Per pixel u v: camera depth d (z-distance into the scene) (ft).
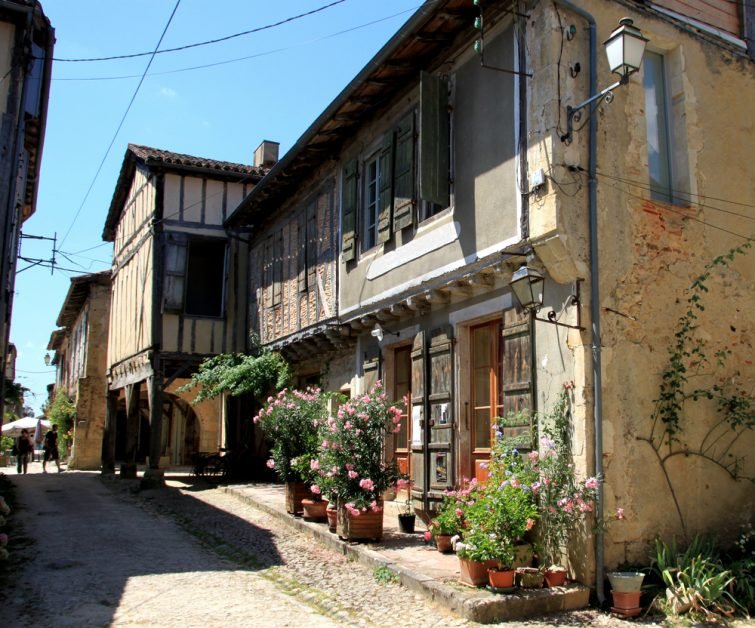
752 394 22.76
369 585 19.94
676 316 21.65
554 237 20.03
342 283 34.68
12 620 16.48
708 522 20.93
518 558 18.67
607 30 22.25
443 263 26.11
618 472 19.53
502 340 23.97
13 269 33.40
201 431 63.98
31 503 39.01
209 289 49.70
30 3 28.55
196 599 18.52
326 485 25.05
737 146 24.40
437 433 25.90
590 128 21.09
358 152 33.81
